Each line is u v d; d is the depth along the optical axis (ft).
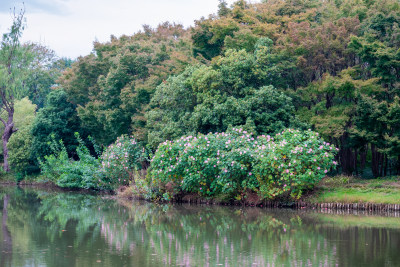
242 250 37.22
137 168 89.66
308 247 38.22
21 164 137.59
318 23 93.61
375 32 77.82
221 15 104.68
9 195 94.38
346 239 41.57
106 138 122.83
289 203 65.10
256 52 80.53
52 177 112.68
